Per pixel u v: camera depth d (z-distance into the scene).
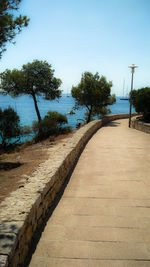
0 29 7.49
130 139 13.83
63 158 6.28
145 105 21.50
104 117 26.23
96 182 6.12
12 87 23.86
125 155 9.40
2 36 7.66
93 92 24.89
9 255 2.21
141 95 21.89
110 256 3.00
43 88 24.27
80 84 25.56
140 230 3.66
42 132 20.28
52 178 4.71
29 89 24.86
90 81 25.58
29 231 3.15
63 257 2.98
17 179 7.08
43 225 3.83
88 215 4.21
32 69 24.14
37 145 15.73
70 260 2.92
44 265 2.83
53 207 4.56
